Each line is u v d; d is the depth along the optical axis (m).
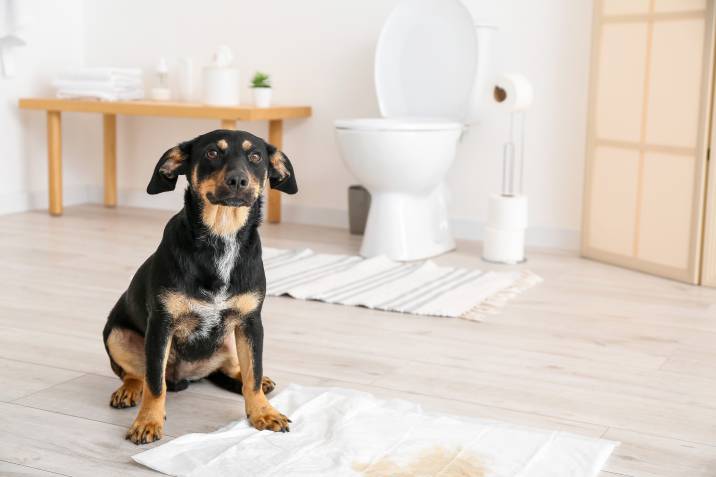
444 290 2.94
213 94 3.99
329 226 4.26
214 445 1.63
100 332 2.40
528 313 2.71
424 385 2.04
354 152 3.35
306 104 4.25
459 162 3.96
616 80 3.40
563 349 2.35
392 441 1.66
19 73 4.36
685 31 3.08
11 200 4.34
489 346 2.36
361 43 4.09
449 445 1.65
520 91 3.40
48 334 2.37
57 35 4.56
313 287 2.93
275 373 2.10
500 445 1.66
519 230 3.46
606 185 3.49
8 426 1.73
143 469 1.56
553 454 1.63
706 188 3.06
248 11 4.31
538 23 3.73
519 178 3.86
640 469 1.61
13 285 2.90
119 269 3.17
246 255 1.68
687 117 3.10
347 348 2.32
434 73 3.73
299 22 4.21
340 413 1.79
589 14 3.63
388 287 2.97
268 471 1.53
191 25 4.45
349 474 1.52
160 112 3.97
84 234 3.82
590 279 3.22
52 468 1.55
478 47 3.63
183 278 1.63
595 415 1.88
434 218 3.62
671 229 3.20
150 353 1.67
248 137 1.66
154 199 4.62
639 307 2.82
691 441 1.75
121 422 1.77
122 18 4.61
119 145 4.68
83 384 1.99
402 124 3.24
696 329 2.57
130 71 4.26
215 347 1.76
